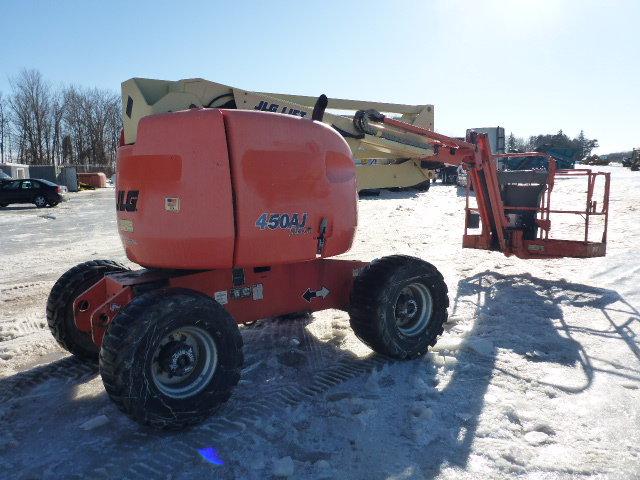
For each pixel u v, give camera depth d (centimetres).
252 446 315
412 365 436
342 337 510
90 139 7119
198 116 346
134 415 304
